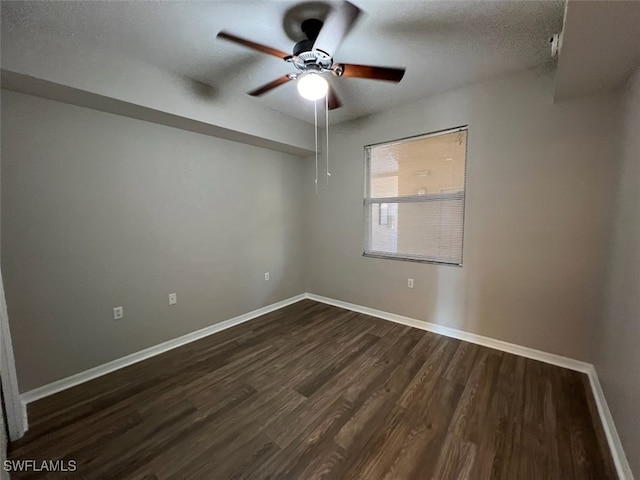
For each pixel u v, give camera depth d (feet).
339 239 12.77
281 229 12.96
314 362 8.23
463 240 9.36
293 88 8.88
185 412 6.23
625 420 4.73
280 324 11.11
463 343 9.30
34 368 6.77
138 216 8.41
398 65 7.51
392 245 11.23
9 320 6.42
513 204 8.32
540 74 7.64
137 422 5.94
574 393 6.66
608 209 6.89
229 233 10.90
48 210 6.84
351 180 12.06
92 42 6.43
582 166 7.25
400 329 10.48
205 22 5.76
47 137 6.77
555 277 7.83
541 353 8.17
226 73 7.93
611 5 3.73
